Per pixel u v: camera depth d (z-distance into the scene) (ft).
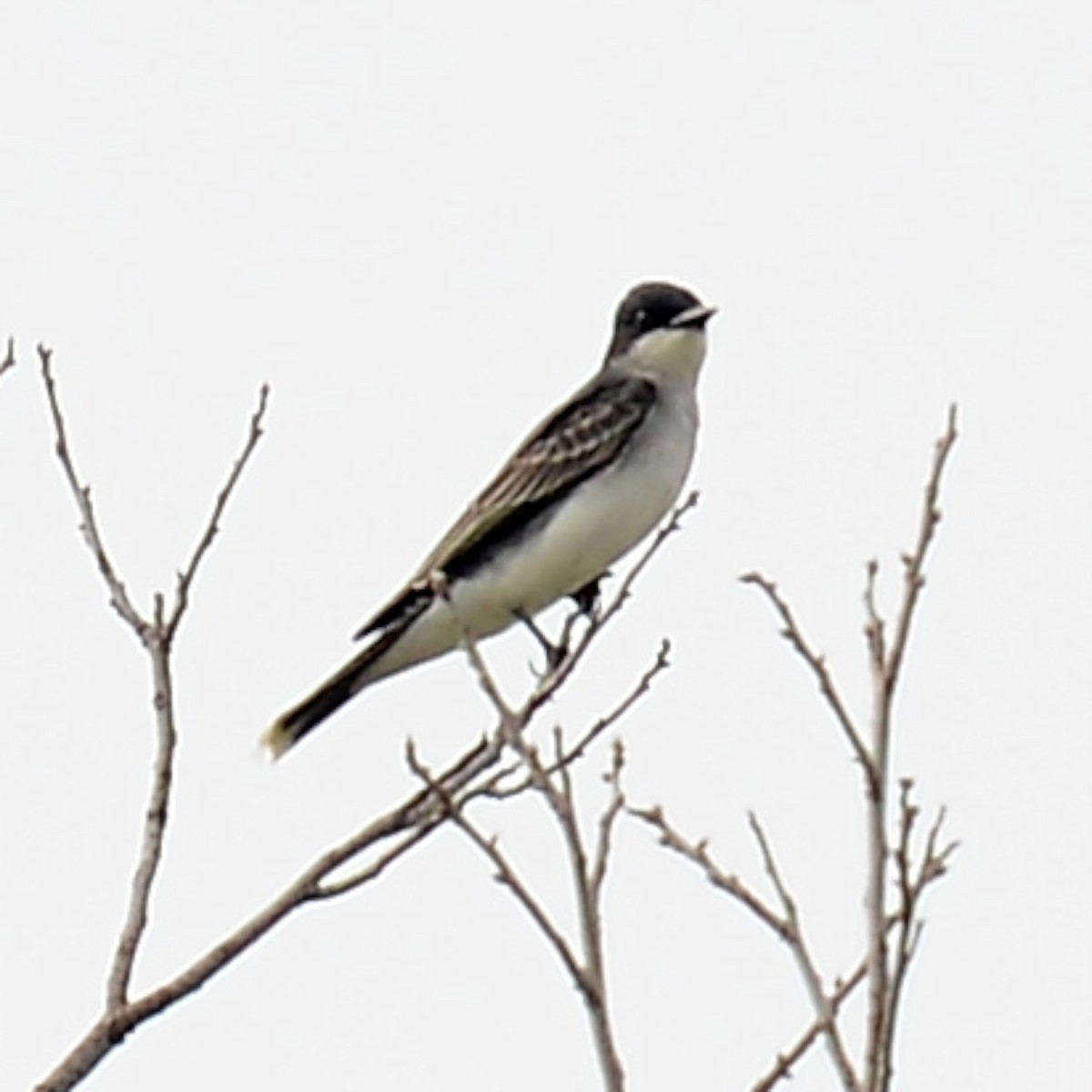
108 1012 35.53
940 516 28.66
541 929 28.02
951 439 28.81
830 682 27.86
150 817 36.37
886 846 27.40
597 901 28.32
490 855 28.37
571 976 27.91
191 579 37.24
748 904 27.94
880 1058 26.68
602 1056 27.61
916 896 27.37
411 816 39.01
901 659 28.12
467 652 29.94
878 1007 26.84
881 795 27.50
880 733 27.73
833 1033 27.04
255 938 37.17
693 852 28.37
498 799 38.86
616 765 30.66
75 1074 34.88
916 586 28.35
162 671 36.81
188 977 36.24
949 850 27.81
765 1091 30.17
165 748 36.63
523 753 29.07
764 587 28.48
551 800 28.66
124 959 35.78
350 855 38.50
